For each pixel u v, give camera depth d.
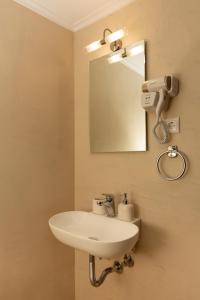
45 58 1.51
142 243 1.27
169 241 1.16
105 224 1.31
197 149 1.09
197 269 1.07
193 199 1.09
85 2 1.43
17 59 1.37
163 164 1.20
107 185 1.45
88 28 1.61
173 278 1.14
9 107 1.32
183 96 1.14
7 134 1.30
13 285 1.30
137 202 1.30
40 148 1.46
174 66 1.18
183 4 1.16
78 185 1.64
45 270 1.46
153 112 1.25
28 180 1.39
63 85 1.62
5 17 1.32
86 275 1.57
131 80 1.35
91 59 1.59
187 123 1.12
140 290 1.27
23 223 1.36
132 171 1.33
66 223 1.39
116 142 1.41
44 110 1.49
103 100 1.50
